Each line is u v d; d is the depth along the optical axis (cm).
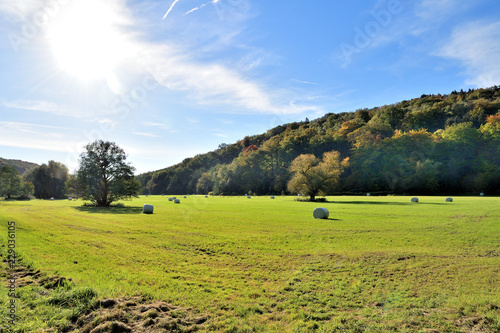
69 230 2081
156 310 716
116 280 972
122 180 5038
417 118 10769
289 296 872
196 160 16412
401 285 962
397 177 7962
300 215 3120
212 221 2620
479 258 1294
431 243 1612
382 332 638
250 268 1176
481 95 12300
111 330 602
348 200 5784
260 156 10725
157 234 1925
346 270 1143
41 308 693
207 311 750
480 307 753
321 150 9962
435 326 663
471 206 3675
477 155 7681
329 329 653
